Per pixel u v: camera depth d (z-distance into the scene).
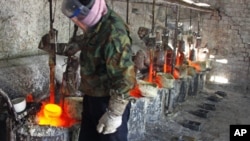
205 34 5.09
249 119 3.67
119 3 3.56
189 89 4.13
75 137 1.79
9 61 2.16
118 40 1.33
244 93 4.96
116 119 1.38
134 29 3.97
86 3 1.35
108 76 1.43
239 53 4.95
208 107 3.94
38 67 2.31
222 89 5.03
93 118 1.56
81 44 1.53
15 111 1.66
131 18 3.89
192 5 3.46
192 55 4.06
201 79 4.58
